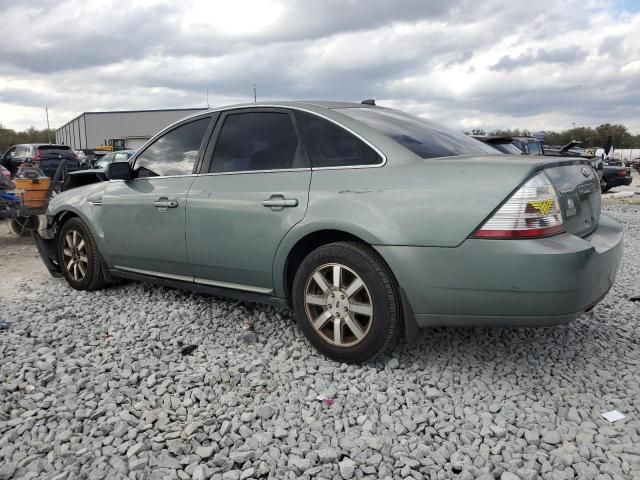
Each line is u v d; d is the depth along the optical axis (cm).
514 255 276
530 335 386
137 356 351
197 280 412
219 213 378
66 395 300
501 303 285
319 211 329
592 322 416
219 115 411
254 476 231
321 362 340
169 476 230
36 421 274
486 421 273
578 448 250
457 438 258
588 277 285
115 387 310
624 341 379
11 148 2102
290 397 297
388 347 322
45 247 559
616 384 313
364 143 332
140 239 438
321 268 335
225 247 378
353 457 243
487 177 287
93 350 367
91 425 271
